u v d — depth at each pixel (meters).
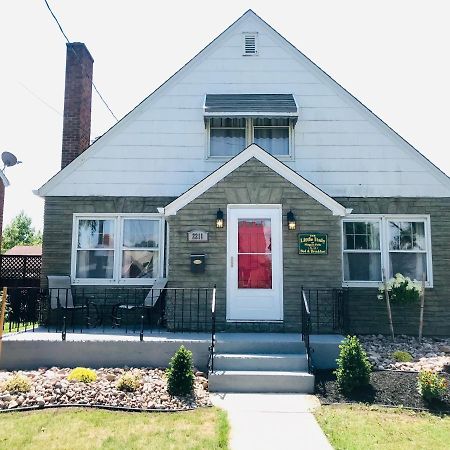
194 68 11.74
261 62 11.79
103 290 10.90
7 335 8.70
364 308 10.79
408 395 6.68
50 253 11.01
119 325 10.41
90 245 11.15
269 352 8.11
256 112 10.88
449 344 9.76
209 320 9.51
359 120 11.48
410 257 11.12
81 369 7.22
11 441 5.04
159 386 6.90
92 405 6.18
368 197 11.21
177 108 11.55
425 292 10.82
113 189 11.22
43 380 7.08
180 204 9.81
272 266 9.71
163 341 8.10
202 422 5.71
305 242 9.68
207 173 11.30
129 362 8.06
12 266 16.22
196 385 7.20
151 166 11.31
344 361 7.04
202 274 9.63
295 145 11.40
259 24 11.94
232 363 7.64
